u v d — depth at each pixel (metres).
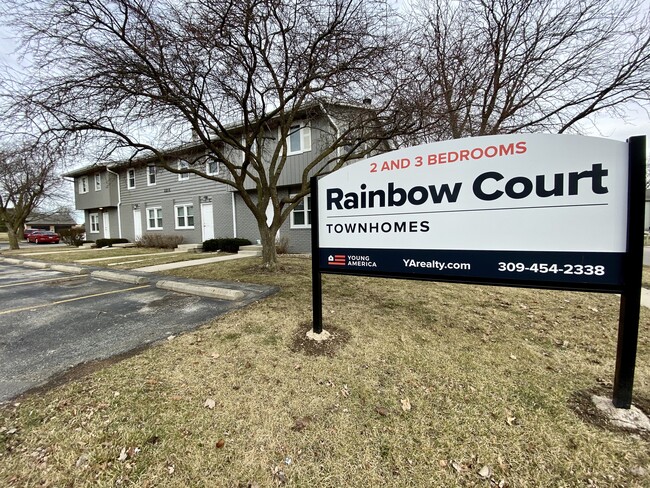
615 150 2.23
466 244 2.82
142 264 9.62
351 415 2.32
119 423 2.20
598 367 3.05
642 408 2.40
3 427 2.15
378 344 3.48
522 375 2.89
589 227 2.34
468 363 3.10
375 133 7.07
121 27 5.05
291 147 12.25
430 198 2.96
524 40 8.28
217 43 5.00
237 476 1.81
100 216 21.92
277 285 6.17
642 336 3.86
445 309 4.75
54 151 5.70
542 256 2.52
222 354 3.24
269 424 2.22
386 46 5.89
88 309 4.92
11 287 6.83
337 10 5.47
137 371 2.90
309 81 5.79
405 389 2.66
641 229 2.18
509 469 1.86
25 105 5.12
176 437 2.09
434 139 7.95
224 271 7.79
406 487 1.75
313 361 3.10
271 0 5.02
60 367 2.99
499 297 5.49
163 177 17.23
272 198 7.79
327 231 3.52
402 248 3.13
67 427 2.15
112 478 1.78
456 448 2.02
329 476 1.82
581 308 4.95
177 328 3.99
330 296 5.34
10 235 18.23
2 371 2.93
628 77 7.84
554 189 2.44
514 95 8.72
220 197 14.92
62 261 11.17
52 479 1.77
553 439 2.08
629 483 1.76
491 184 2.69
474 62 8.61
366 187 3.28
